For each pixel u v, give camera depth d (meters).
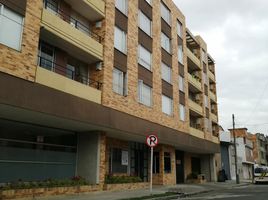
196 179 33.00
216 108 43.16
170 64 28.06
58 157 17.31
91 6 18.75
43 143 16.30
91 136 18.78
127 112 20.47
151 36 25.36
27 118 15.15
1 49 12.38
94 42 18.41
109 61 19.42
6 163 14.06
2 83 12.21
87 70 19.42
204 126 35.72
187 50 33.69
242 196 17.67
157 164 26.09
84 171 18.31
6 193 12.29
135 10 23.41
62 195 14.94
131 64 21.78
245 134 64.62
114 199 14.30
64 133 18.61
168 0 29.30
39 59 16.08
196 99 36.75
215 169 39.25
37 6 14.38
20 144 14.94
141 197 15.31
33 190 13.45
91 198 14.57
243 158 55.69
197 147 31.19
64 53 17.77
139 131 21.31
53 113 14.42
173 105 27.44
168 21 29.11
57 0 17.91
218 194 19.69
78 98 16.17
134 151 24.19
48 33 15.41
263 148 79.75
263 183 37.09
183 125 28.92
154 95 24.42
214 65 45.00
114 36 20.48
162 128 24.69
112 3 20.61
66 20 18.30
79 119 16.00
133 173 23.61
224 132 45.91
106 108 18.36
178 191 19.94
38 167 15.77
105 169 20.12
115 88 20.00
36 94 13.67
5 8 12.84
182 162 34.22
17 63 12.96
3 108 13.02
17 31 13.23
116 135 21.16
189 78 32.66
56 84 14.98
